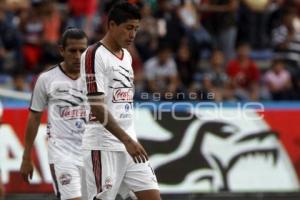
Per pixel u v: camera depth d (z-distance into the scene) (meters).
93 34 45.47
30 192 33.84
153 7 47.47
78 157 23.94
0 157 33.88
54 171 23.86
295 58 48.41
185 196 34.69
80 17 46.72
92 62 20.72
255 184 35.12
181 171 34.78
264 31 49.88
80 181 24.05
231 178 35.03
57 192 24.00
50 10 45.78
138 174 21.30
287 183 35.34
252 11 49.31
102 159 21.11
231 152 35.09
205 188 34.81
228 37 48.34
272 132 35.47
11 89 41.91
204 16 48.56
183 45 44.53
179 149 34.81
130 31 20.78
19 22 45.59
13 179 33.81
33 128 24.14
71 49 23.59
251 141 35.28
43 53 44.16
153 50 44.94
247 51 44.09
